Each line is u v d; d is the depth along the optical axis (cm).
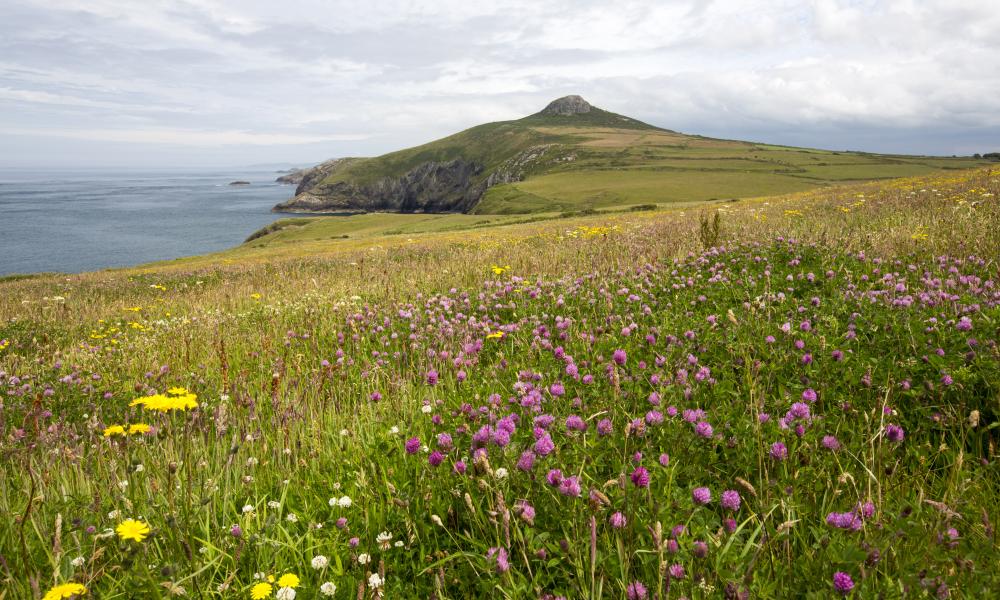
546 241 1752
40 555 246
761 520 246
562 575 229
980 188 1712
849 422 328
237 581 238
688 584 205
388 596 229
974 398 335
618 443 296
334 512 289
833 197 2491
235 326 829
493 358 530
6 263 9900
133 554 224
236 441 335
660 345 462
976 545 218
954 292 554
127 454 319
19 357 716
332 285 1162
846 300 563
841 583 188
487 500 264
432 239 3931
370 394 470
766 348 430
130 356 705
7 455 354
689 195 13100
